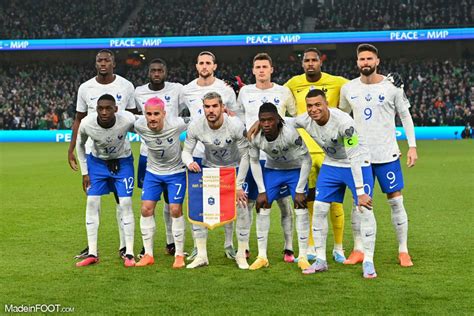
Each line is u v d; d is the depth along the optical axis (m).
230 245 9.54
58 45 49.88
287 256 9.26
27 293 7.43
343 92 9.20
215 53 55.41
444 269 8.48
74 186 18.73
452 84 48.16
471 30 45.06
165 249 10.20
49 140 46.69
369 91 8.91
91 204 9.20
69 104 50.12
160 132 8.78
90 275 8.33
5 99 51.22
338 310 6.70
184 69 53.97
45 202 15.41
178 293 7.40
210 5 53.75
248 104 9.99
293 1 54.78
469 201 14.83
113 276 8.29
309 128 8.43
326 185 8.55
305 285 7.76
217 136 8.84
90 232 9.14
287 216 9.29
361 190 8.12
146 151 9.97
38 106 50.34
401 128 42.78
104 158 9.16
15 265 8.89
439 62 50.84
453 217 12.67
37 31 52.19
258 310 6.71
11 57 55.78
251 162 8.84
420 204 14.46
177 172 9.12
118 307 6.86
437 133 43.34
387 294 7.29
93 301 7.09
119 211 9.42
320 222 8.54
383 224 12.04
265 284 7.82
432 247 9.92
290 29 50.50
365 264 8.26
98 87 10.03
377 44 53.03
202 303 6.98
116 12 54.03
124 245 9.55
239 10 52.88
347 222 12.41
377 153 8.87
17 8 54.12
